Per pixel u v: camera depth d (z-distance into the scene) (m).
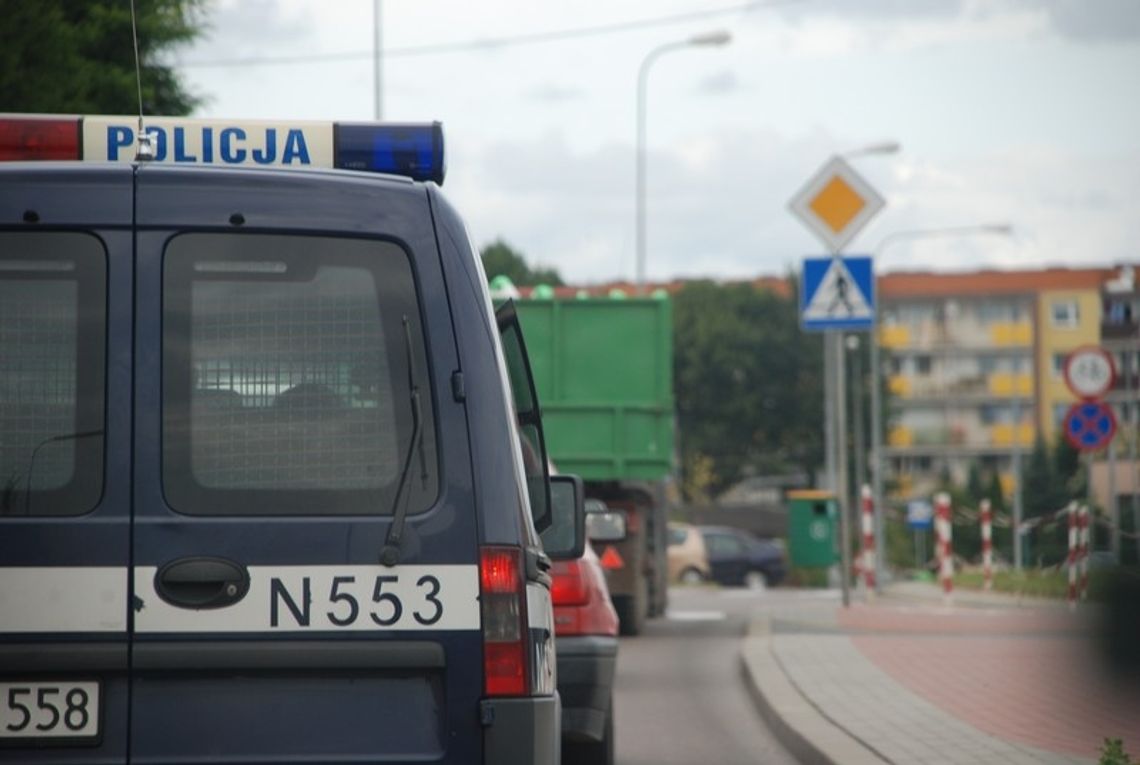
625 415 51.81
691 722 29.89
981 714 27.16
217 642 11.51
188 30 47.88
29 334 11.63
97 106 44.69
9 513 11.51
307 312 11.88
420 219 12.04
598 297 52.22
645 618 51.75
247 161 13.82
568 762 23.47
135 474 11.59
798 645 39.75
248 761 11.51
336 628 11.62
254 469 11.72
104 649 11.41
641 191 96.38
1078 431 52.06
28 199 11.69
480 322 11.98
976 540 136.38
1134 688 24.30
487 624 11.72
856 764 22.19
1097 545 48.84
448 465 11.83
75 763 11.37
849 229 51.97
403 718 11.69
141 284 11.73
